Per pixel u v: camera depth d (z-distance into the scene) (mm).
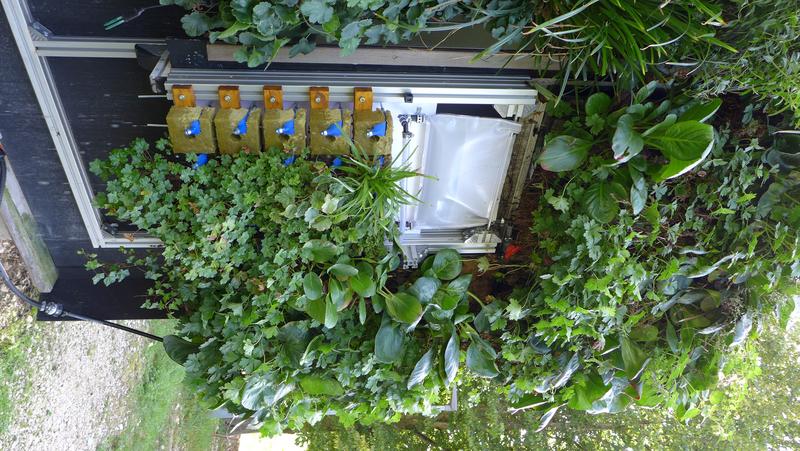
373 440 5309
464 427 4926
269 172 1896
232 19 1663
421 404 2355
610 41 1787
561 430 5176
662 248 2135
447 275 2316
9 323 2662
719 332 2326
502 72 2088
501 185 2348
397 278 2469
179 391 5418
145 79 2037
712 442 4762
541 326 2164
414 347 2324
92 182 2262
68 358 3268
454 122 2121
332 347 2123
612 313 2074
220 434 6664
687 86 1981
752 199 2152
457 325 2367
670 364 2342
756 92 1870
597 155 2059
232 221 1913
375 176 1931
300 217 1943
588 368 2395
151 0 1875
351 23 1626
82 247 2461
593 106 1977
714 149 2049
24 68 1930
